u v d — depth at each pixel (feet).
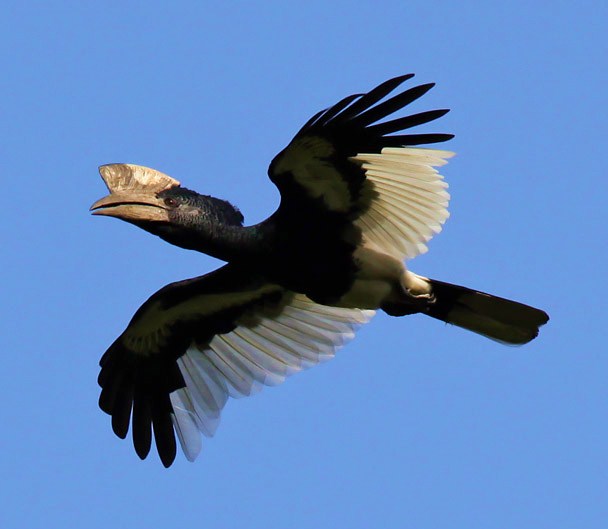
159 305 49.47
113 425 50.67
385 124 43.04
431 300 46.83
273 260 45.83
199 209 45.44
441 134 42.98
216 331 50.42
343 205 45.16
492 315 47.21
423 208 44.83
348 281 46.16
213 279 48.96
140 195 45.39
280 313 49.75
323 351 49.62
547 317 46.91
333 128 43.11
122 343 50.42
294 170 44.32
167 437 50.42
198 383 50.57
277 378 49.98
